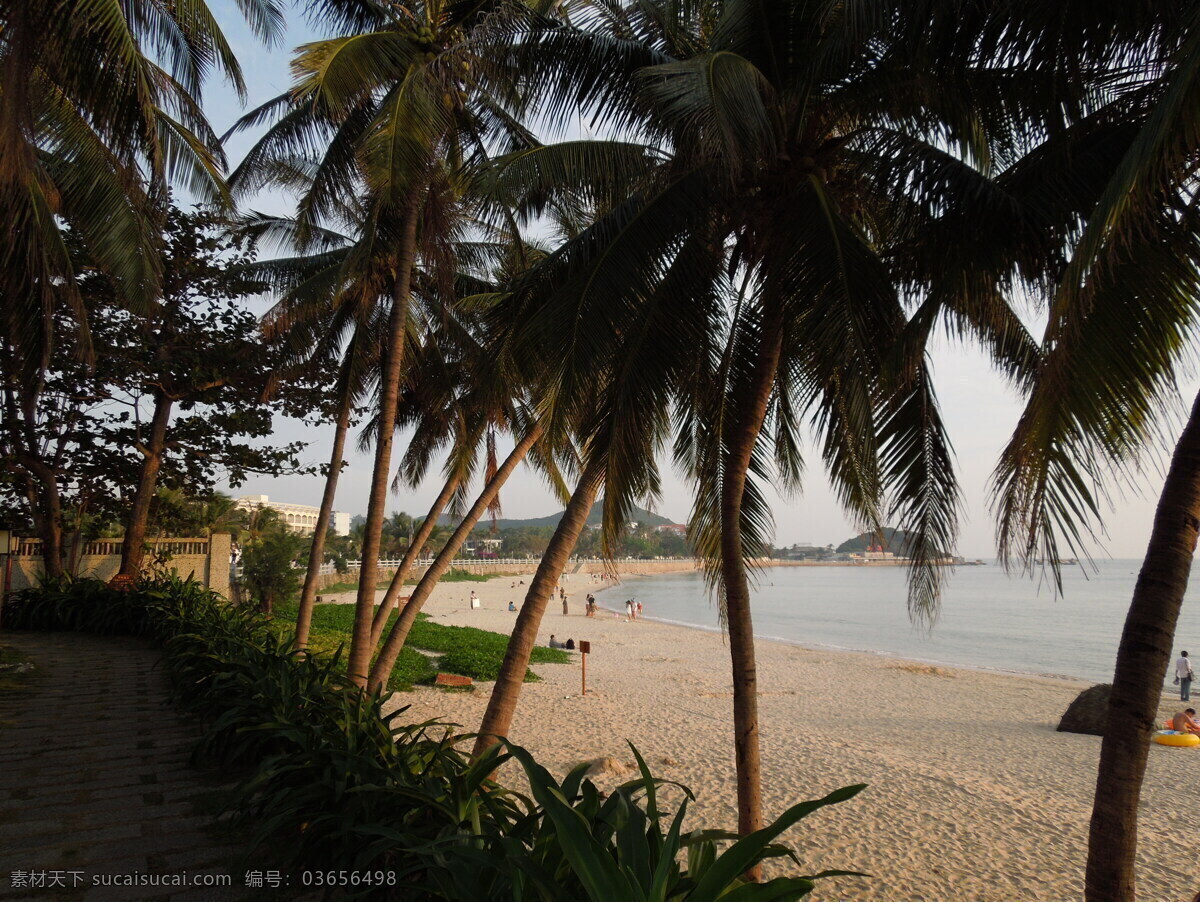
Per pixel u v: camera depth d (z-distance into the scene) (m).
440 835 2.96
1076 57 4.18
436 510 12.81
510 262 12.50
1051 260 4.68
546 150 5.83
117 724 7.02
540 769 2.67
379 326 12.94
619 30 6.09
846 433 5.96
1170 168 3.18
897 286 5.38
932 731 14.98
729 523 5.80
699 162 5.16
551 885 2.29
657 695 17.53
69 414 16.25
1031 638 38.34
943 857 7.89
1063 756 12.81
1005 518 3.81
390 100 7.88
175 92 7.34
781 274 5.39
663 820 8.74
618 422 5.52
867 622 47.25
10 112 5.49
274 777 4.30
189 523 20.80
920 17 4.25
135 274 7.70
